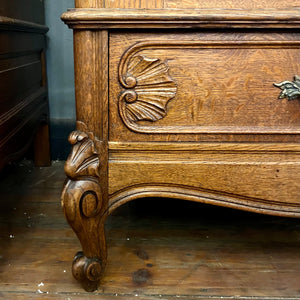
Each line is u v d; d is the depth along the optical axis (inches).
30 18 45.6
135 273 31.9
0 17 32.7
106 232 39.1
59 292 29.4
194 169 27.5
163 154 27.4
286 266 33.3
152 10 24.6
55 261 33.5
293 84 26.2
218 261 33.9
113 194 27.9
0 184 50.3
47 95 54.5
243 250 35.9
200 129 27.0
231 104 26.8
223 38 25.6
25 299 28.5
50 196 47.1
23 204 44.8
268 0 25.1
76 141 26.3
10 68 37.8
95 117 26.5
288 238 38.4
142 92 26.3
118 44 25.5
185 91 26.5
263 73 26.3
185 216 43.6
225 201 28.2
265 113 27.0
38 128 54.7
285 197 28.1
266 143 27.4
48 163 56.7
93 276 28.7
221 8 25.0
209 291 29.8
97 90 26.1
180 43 25.5
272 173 27.6
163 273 31.9
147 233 39.0
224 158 27.5
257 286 30.5
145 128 26.9
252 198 28.1
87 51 25.4
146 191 28.0
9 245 35.9
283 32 25.5
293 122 27.2
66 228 39.6
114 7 24.8
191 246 36.5
